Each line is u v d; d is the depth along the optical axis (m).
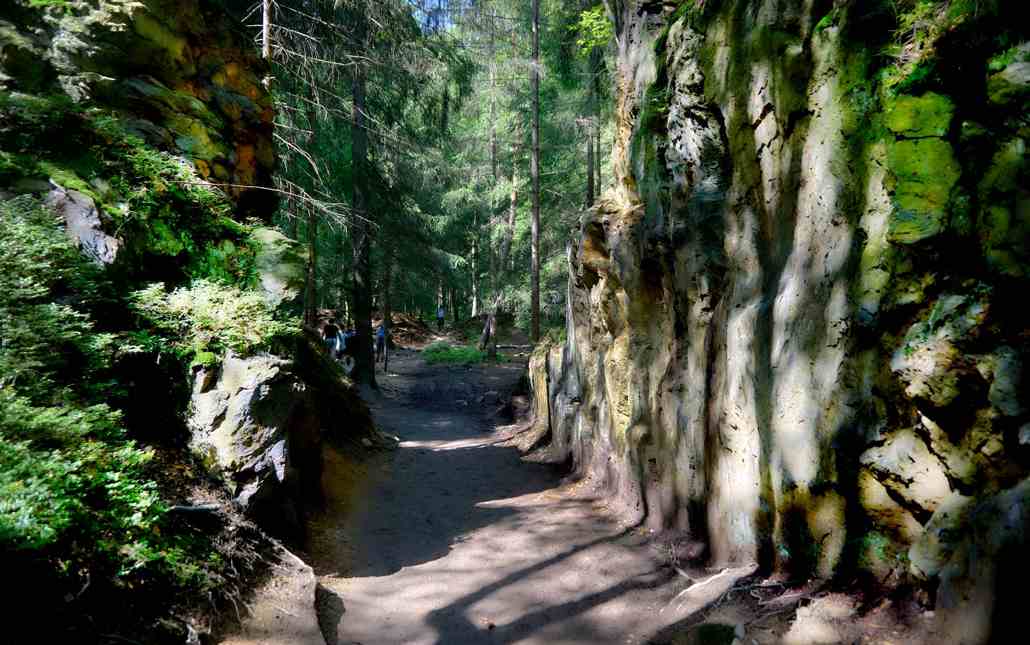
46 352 4.16
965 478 3.08
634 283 7.22
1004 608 2.57
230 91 8.21
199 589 3.73
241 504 4.87
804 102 4.57
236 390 5.05
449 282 28.27
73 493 3.48
